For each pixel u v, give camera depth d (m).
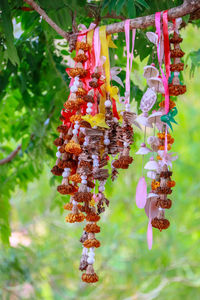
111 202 1.77
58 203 2.38
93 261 1.56
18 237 3.68
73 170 1.63
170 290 3.89
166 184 1.53
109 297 4.02
